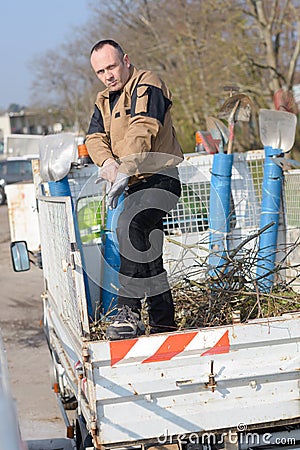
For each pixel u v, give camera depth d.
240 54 24.02
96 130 4.80
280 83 23.36
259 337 4.21
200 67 26.73
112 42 4.54
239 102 6.11
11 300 12.62
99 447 4.05
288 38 25.19
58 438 6.22
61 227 4.66
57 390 6.00
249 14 23.22
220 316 4.75
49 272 6.14
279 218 6.09
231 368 4.18
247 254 5.32
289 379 4.26
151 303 4.50
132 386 4.05
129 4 31.52
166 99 4.41
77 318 4.29
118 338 4.12
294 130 6.01
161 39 30.11
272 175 5.99
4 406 2.26
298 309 4.81
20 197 7.69
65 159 5.68
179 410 4.12
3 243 18.78
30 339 10.09
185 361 4.12
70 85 55.78
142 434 4.09
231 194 6.11
